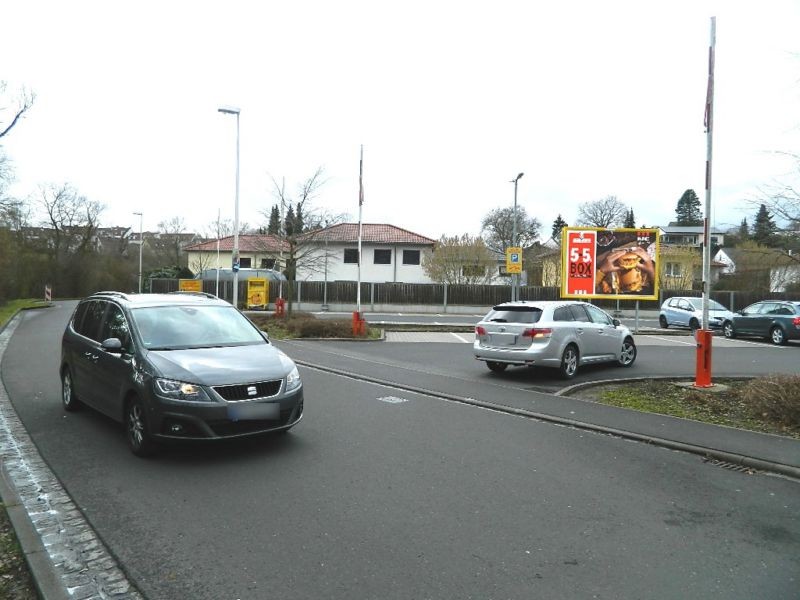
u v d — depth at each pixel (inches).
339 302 1610.5
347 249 1998.0
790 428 305.0
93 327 311.4
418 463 241.4
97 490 206.5
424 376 474.6
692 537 173.2
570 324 483.2
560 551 162.9
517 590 141.5
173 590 140.7
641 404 363.9
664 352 705.6
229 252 2121.1
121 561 155.0
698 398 366.0
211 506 192.5
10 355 570.9
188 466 233.6
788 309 840.9
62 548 163.8
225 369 240.7
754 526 181.9
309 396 384.5
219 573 148.7
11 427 293.4
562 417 323.6
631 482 222.1
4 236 1397.6
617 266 909.2
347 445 266.7
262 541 167.0
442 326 981.2
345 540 168.1
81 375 306.8
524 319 473.4
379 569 151.2
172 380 232.4
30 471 228.5
